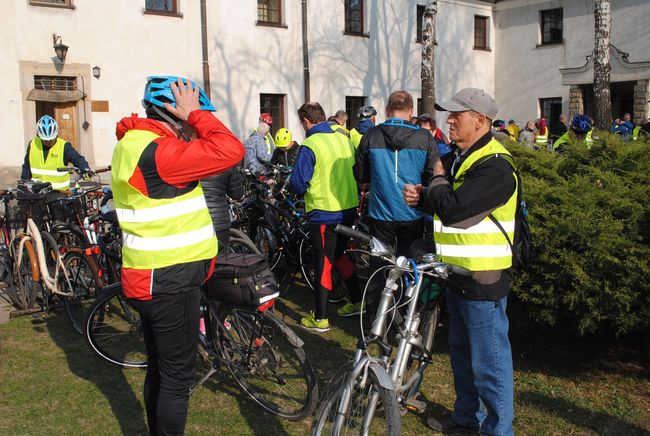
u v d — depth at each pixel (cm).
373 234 428
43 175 595
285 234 580
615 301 335
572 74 2033
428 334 321
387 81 1931
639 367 397
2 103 1280
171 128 257
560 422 329
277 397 348
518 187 277
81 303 498
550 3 2112
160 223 244
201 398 363
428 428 328
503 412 282
